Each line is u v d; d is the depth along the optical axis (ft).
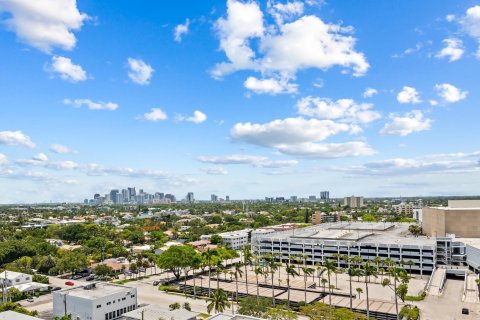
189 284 638.94
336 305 493.77
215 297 443.73
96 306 435.53
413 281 652.89
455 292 578.25
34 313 460.96
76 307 445.37
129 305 476.54
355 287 601.21
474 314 467.93
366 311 470.39
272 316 400.26
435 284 611.88
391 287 587.27
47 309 509.76
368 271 469.98
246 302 426.10
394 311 464.65
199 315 469.57
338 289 586.86
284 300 520.01
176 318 400.06
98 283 510.58
